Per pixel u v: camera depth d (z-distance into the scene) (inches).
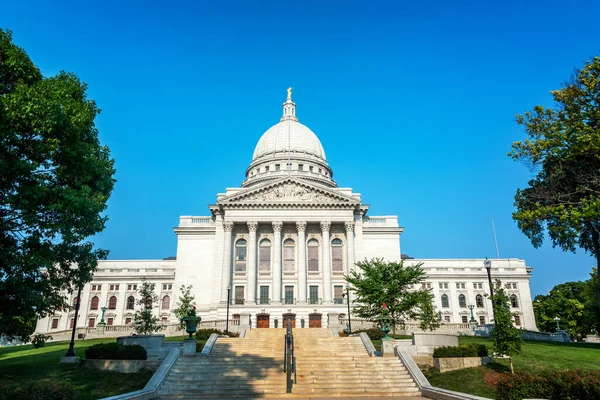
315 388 1027.9
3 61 1017.5
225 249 2760.8
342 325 2164.1
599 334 3602.4
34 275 1079.6
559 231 1551.4
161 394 988.6
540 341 1878.7
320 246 2864.2
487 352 1302.9
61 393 763.4
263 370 1141.7
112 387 1027.9
